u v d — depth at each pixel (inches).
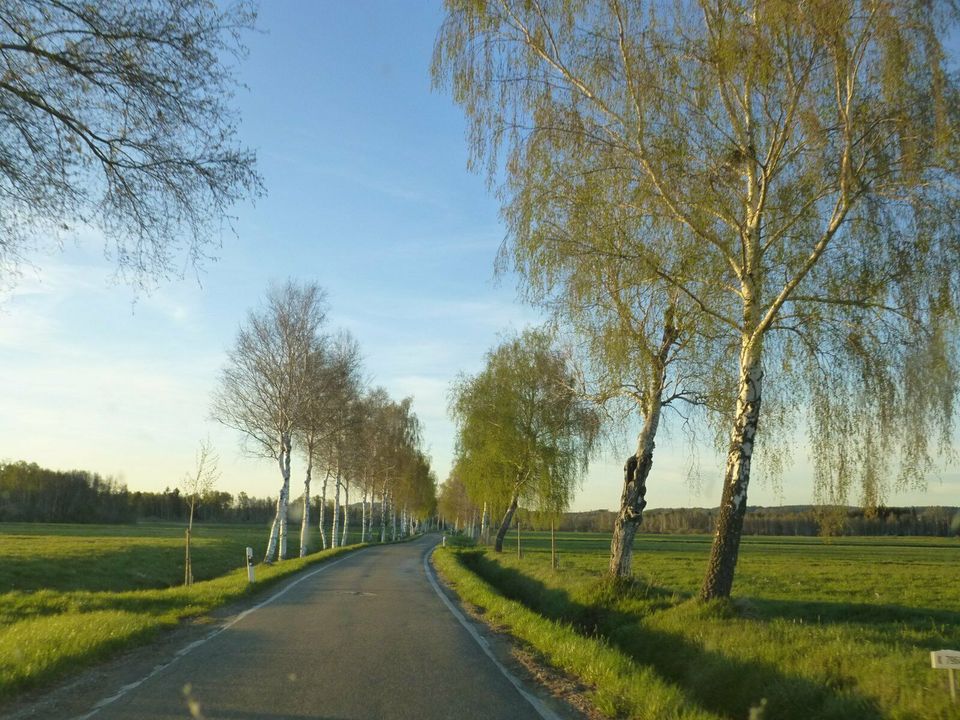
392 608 660.1
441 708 295.4
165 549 1657.2
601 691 323.0
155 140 350.9
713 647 402.0
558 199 472.1
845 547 2883.9
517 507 1582.2
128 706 289.9
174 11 330.6
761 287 443.5
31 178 336.2
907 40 356.2
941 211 370.9
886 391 396.8
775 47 396.5
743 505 485.4
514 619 561.3
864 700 282.2
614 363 539.8
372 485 2635.3
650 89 431.2
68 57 325.7
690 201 442.9
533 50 450.6
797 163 425.4
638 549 2522.1
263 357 1320.1
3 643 385.7
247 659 395.9
